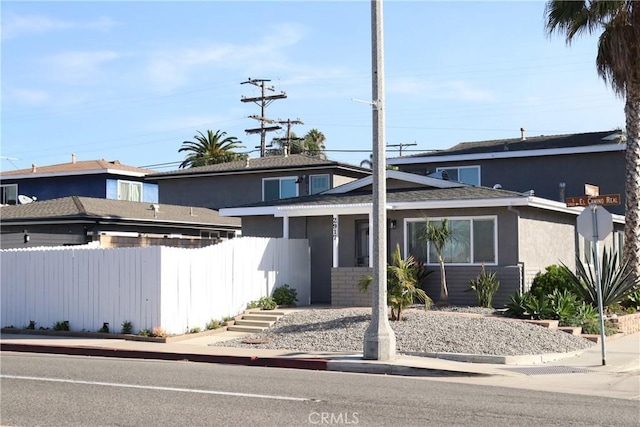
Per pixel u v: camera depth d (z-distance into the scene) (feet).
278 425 31.27
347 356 53.11
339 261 84.48
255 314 71.82
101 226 98.78
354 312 68.69
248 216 92.43
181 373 46.98
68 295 70.23
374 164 52.44
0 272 73.87
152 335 64.59
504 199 75.00
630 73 77.97
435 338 57.47
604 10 76.95
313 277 86.07
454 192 81.41
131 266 67.00
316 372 49.03
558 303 68.49
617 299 74.13
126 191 141.69
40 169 147.02
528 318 67.87
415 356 54.08
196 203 132.26
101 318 68.33
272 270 78.59
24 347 62.34
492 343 56.34
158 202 136.46
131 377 44.75
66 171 138.31
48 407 34.86
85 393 38.78
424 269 78.48
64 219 96.32
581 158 115.34
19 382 42.37
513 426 31.65
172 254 66.54
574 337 61.62
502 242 76.84
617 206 112.27
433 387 42.47
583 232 53.31
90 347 60.08
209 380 43.80
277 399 37.37
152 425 31.12
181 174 131.54
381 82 52.60
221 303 71.20
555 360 54.29
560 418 33.53
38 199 141.38
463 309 73.36
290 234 87.97
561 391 42.11
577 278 76.07
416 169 127.95
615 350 59.52
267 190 125.39
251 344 61.05
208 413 33.68
